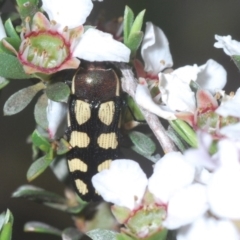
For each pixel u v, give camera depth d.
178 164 0.09
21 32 0.10
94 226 0.11
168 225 0.09
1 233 0.09
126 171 0.09
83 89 0.10
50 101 0.10
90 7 0.10
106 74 0.10
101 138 0.10
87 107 0.10
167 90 0.10
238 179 0.09
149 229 0.09
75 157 0.10
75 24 0.10
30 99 0.10
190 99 0.09
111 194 0.09
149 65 0.10
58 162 0.11
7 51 0.10
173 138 0.09
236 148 0.09
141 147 0.10
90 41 0.10
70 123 0.10
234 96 0.09
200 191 0.09
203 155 0.09
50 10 0.10
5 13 0.11
